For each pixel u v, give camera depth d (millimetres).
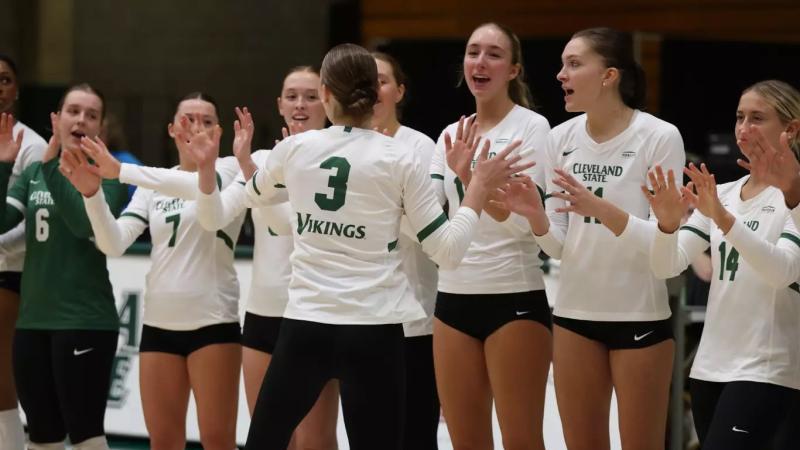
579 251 10258
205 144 10219
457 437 10875
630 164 10180
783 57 21094
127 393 15617
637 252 10023
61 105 12305
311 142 9047
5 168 12281
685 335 14633
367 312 8773
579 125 10547
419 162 9031
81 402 12055
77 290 12117
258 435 8891
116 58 25312
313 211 8930
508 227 10414
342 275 8844
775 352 9594
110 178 11016
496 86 10836
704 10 22484
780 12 22109
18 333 12273
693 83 21141
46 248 12188
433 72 21016
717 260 10047
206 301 11516
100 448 12172
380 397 8805
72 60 25500
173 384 11562
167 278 11570
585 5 23297
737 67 21141
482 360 10727
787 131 9930
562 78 10359
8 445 13016
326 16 24375
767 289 9672
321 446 11609
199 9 24844
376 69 9195
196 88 24906
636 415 10055
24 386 12258
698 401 10055
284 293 11664
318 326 8758
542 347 10562
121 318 15680
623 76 10234
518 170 9328
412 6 24234
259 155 12086
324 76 9133
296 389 8867
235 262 15422
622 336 10070
